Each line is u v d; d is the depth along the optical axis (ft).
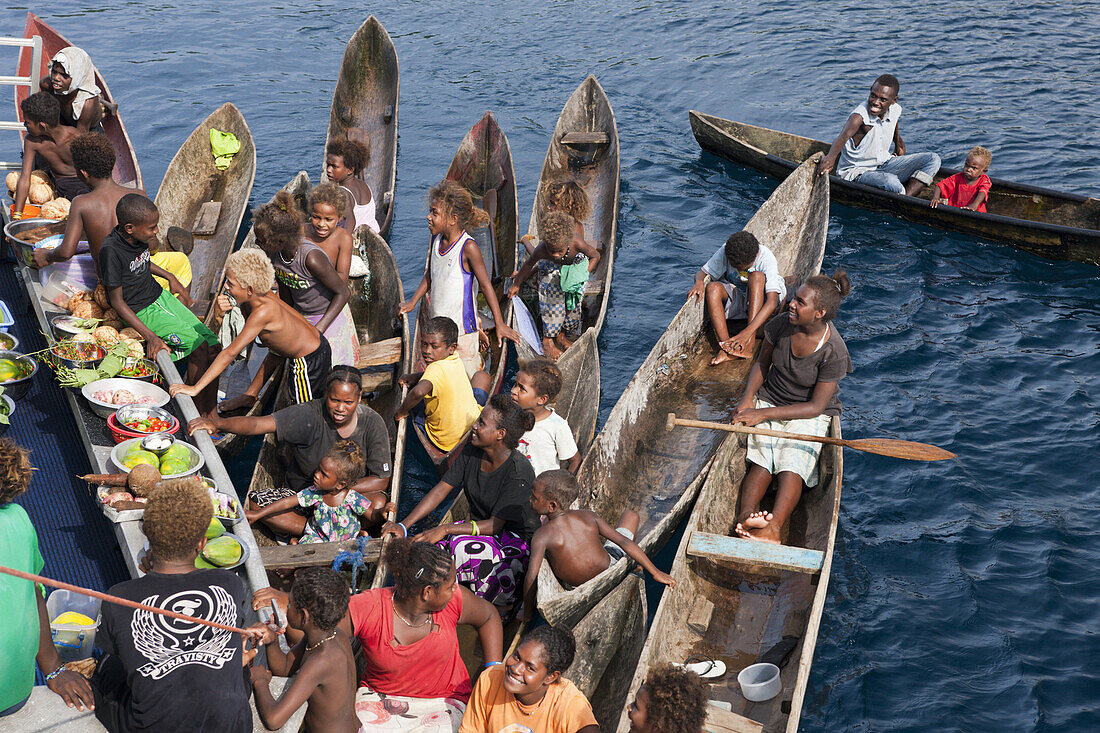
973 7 57.88
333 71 49.29
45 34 34.78
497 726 13.64
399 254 32.99
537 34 55.01
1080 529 21.07
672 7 59.36
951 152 39.83
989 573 19.97
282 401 22.20
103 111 32.55
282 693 13.24
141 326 19.35
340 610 12.76
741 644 17.79
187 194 32.22
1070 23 54.75
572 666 16.75
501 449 18.29
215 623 11.73
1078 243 31.40
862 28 54.85
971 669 17.80
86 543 16.85
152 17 56.08
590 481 20.71
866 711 16.98
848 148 35.78
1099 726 16.57
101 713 12.00
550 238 25.27
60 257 20.24
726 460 21.43
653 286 31.60
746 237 26.00
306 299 22.72
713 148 40.37
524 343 25.07
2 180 30.55
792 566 18.03
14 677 11.70
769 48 52.31
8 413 18.56
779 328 21.70
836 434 21.35
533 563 16.84
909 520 21.49
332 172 29.07
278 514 18.63
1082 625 18.69
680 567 18.28
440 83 47.80
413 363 25.21
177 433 17.75
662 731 12.87
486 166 34.68
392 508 18.66
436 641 14.42
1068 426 24.39
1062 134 41.42
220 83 46.88
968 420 24.73
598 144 36.63
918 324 28.96
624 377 26.96
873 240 33.73
